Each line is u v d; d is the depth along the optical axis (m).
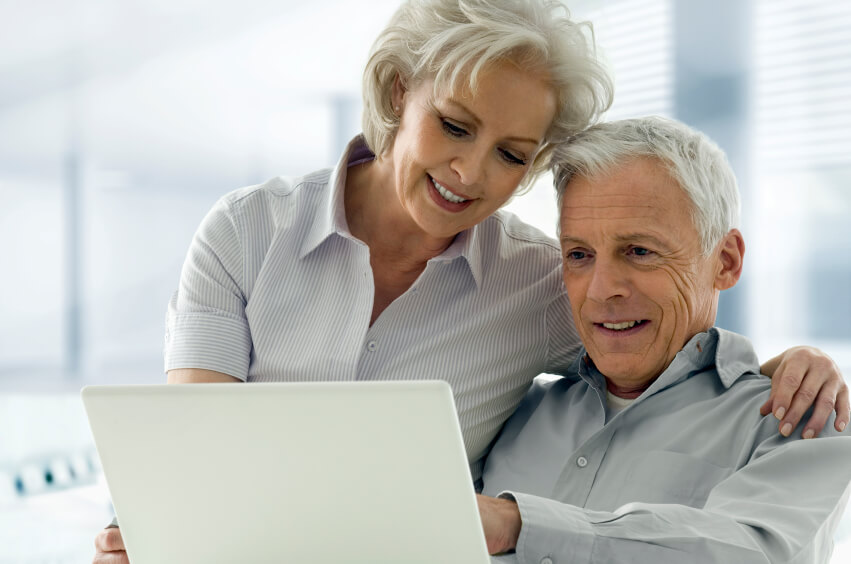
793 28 3.43
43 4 4.84
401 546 0.97
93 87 4.96
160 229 5.03
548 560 1.11
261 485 0.98
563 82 1.42
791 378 1.35
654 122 1.47
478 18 1.34
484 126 1.37
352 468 0.94
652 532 1.12
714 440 1.41
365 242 1.62
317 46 4.81
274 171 4.93
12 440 4.45
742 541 1.11
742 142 3.56
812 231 3.41
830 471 1.23
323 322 1.58
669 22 3.70
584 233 1.45
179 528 1.04
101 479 4.21
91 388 1.00
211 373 1.55
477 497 1.15
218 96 4.93
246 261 1.61
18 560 3.13
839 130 3.34
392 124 1.52
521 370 1.65
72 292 5.02
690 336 1.49
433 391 0.88
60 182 5.03
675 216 1.41
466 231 1.60
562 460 1.55
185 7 4.86
